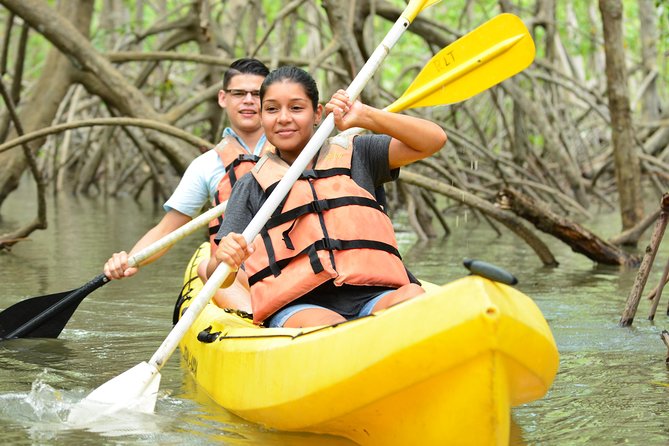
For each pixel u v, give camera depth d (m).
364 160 6.51
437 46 20.48
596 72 32.81
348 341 5.18
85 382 7.09
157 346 8.22
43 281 11.50
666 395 6.62
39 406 6.43
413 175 13.34
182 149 16.39
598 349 7.98
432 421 4.98
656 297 9.12
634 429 5.90
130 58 17.27
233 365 6.21
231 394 6.14
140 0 27.64
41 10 15.90
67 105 25.77
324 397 5.26
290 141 6.51
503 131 29.25
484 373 4.73
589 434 5.82
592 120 30.44
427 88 7.03
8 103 13.02
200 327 7.25
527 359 4.86
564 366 7.43
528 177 22.28
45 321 8.51
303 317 6.05
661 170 21.42
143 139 22.47
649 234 17.45
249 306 7.71
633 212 15.78
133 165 28.73
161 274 12.27
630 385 6.88
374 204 6.35
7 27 18.67
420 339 4.81
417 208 17.12
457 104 23.31
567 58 27.66
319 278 6.14
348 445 5.55
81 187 27.67
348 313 6.20
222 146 8.39
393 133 6.32
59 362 7.69
